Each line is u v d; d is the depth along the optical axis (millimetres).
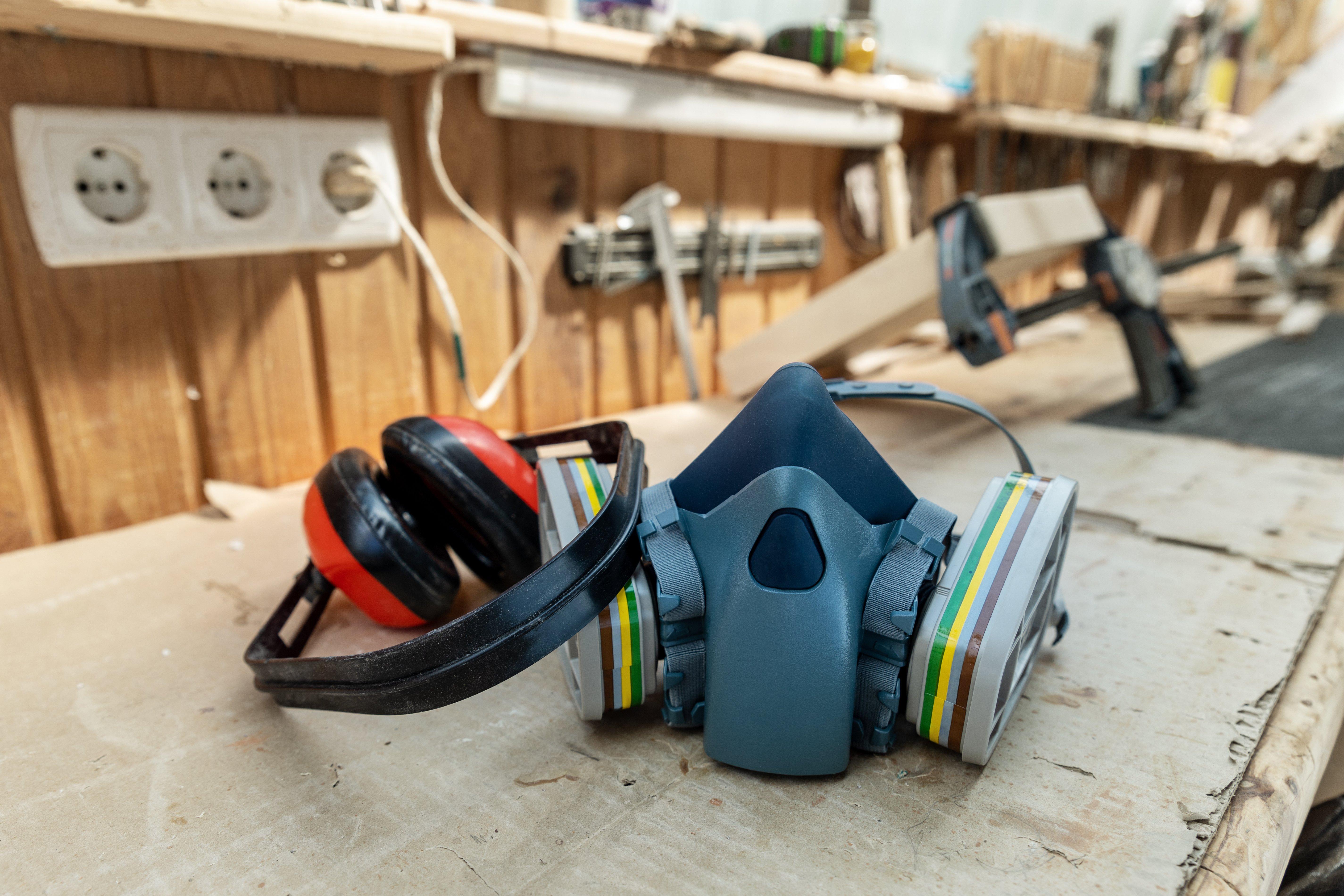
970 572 624
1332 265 3652
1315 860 850
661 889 506
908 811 577
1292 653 792
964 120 2109
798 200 1826
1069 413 1689
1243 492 1232
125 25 845
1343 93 3410
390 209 1180
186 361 1077
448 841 548
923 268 1411
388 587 769
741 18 2018
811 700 592
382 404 1256
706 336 1727
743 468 643
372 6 985
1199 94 3113
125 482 1049
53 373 971
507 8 1265
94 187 958
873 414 1647
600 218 1474
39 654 781
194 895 504
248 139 1040
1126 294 1590
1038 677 750
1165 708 702
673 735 668
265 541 1027
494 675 571
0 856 536
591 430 907
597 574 607
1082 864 526
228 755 640
